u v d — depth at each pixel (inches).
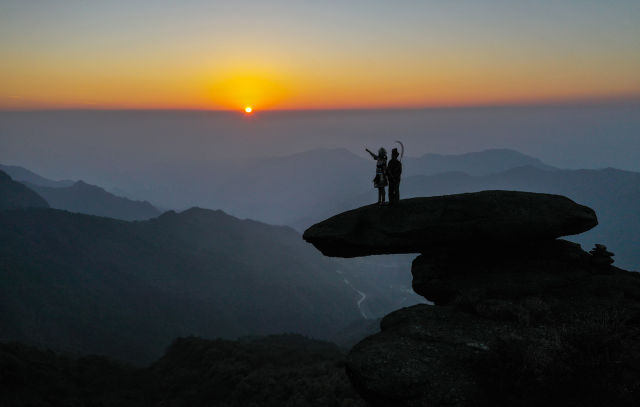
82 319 5270.7
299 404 1366.9
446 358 370.6
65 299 5629.9
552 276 502.6
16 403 1546.5
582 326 389.4
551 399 310.7
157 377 2130.9
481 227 515.8
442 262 552.1
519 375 327.9
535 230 509.0
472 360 364.2
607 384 313.9
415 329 430.3
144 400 1854.1
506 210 528.7
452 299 508.7
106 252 7672.2
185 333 5871.1
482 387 332.8
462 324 434.0
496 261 551.8
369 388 349.1
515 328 412.8
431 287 528.4
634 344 366.0
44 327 4785.9
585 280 495.8
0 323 4416.8
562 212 522.3
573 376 320.8
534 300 452.4
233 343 2512.3
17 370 1781.5
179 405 1707.7
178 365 2268.7
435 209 548.1
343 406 1277.1
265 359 2191.2
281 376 1753.2
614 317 405.7
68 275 6363.2
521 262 541.3
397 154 569.9
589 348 350.9
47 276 6053.2
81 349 4515.3
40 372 1859.0
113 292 6402.6
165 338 5541.3
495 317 437.4
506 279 505.0
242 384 1667.1
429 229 525.7
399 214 557.9
